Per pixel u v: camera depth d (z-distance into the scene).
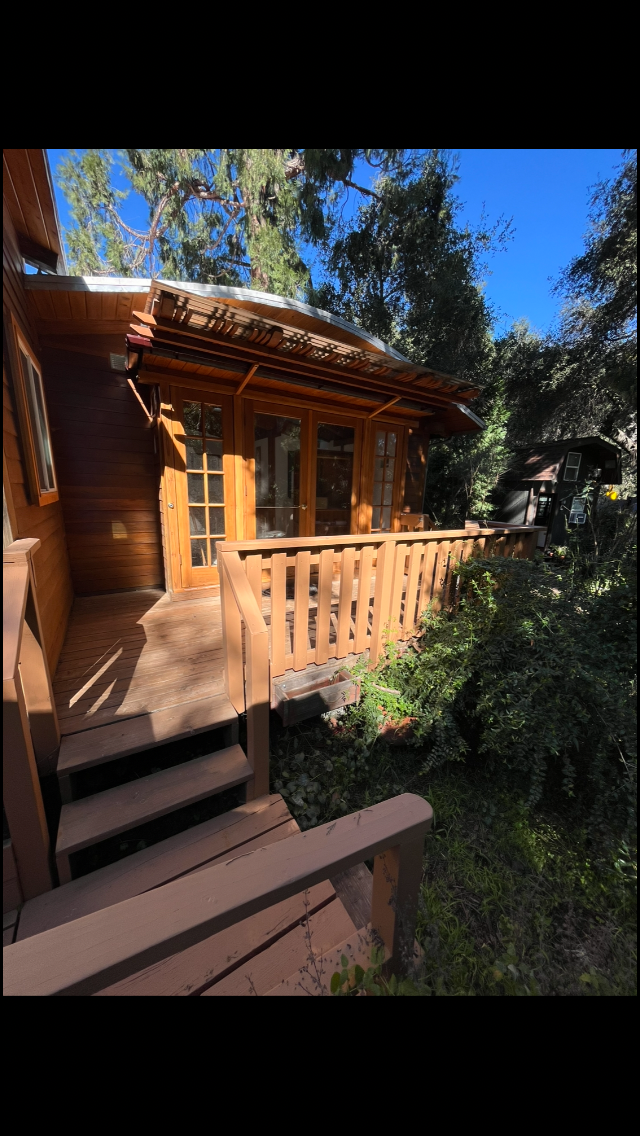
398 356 4.27
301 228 9.95
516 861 1.93
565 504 10.20
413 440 5.48
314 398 4.22
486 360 10.64
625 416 9.33
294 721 2.35
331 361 3.61
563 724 2.07
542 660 2.26
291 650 2.65
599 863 1.83
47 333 3.65
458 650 2.50
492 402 10.41
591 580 2.60
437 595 3.05
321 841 0.80
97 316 3.44
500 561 2.84
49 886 1.46
